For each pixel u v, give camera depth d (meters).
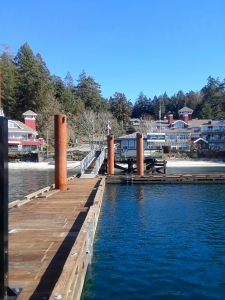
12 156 63.34
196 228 12.49
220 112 107.12
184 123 84.50
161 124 87.31
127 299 6.36
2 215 3.84
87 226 7.79
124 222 13.50
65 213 10.39
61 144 16.27
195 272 7.86
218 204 18.19
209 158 67.31
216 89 125.75
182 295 6.57
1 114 4.02
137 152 29.31
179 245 10.15
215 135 79.00
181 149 75.19
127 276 7.54
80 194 14.79
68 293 4.49
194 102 133.62
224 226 12.85
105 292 6.65
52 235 7.67
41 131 78.94
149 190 24.19
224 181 27.84
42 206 11.69
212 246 10.06
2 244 3.84
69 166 55.31
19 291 4.42
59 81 103.50
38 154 63.47
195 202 18.89
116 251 9.46
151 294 6.60
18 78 84.06
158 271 7.90
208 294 6.64
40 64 97.50
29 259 5.99
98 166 27.00
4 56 81.69
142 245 10.11
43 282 4.96
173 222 13.57
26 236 7.57
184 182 27.88
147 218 14.38
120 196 21.31
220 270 8.02
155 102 138.25
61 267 5.59
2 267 3.85
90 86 111.00
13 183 32.62
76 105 96.00
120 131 83.88
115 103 111.69
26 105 81.19
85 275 7.20
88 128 72.06
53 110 81.56
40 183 32.69
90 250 8.24
